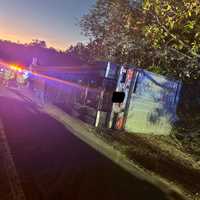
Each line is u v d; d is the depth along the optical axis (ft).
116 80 34.40
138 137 33.32
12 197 14.87
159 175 21.91
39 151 22.70
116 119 34.45
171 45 31.27
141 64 43.62
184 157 29.25
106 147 26.89
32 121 32.73
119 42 44.88
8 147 22.43
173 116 38.70
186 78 41.63
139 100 35.37
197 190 20.47
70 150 24.23
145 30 28.12
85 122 35.78
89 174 19.81
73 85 43.91
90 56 58.49
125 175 20.81
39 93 58.08
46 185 16.98
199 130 37.47
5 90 60.44
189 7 23.63
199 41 26.63
